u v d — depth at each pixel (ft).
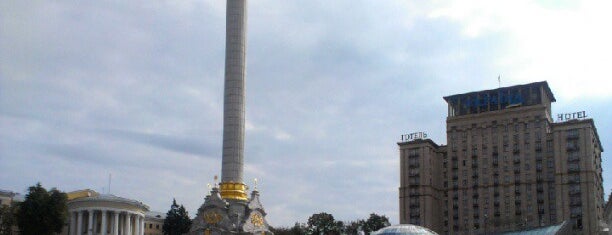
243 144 404.16
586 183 631.15
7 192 586.45
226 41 413.18
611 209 403.13
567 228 474.49
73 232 561.43
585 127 646.74
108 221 569.64
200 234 385.50
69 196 610.24
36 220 491.72
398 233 408.46
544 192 654.94
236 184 395.75
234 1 414.82
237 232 383.65
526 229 512.22
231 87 406.21
